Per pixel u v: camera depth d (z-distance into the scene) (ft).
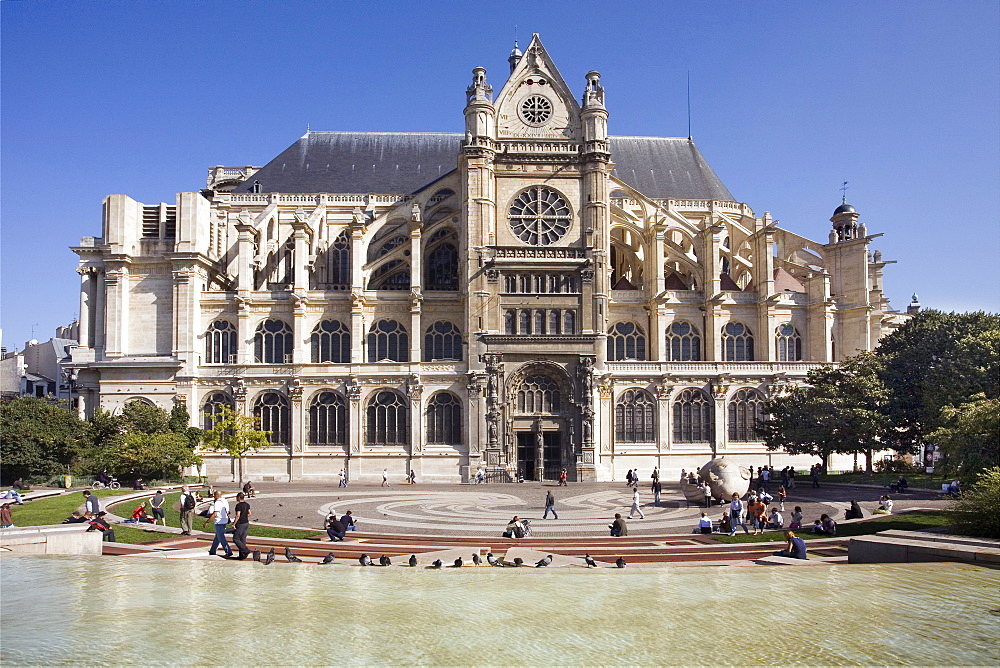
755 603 58.95
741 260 264.52
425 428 232.32
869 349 263.90
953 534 82.12
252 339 240.53
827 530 112.88
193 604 58.75
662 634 50.75
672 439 238.27
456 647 47.91
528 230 246.47
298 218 253.24
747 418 241.55
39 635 50.01
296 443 229.25
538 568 80.64
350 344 242.37
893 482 194.59
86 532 85.40
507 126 253.03
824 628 51.78
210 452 229.04
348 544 107.65
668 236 278.05
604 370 235.20
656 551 102.63
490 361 232.12
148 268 239.50
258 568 76.54
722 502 162.40
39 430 189.37
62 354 418.31
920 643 48.24
